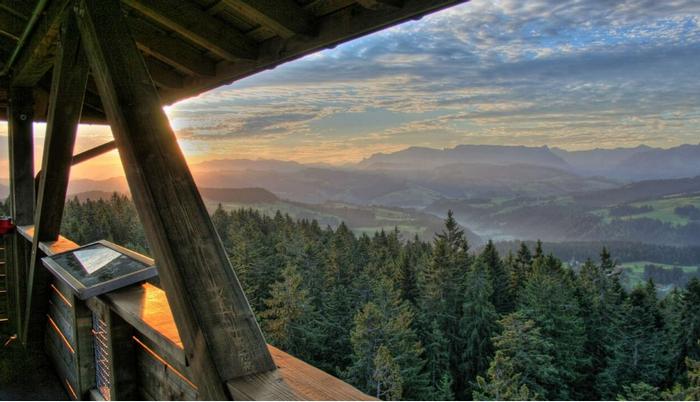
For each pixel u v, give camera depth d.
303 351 24.75
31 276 3.54
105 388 2.44
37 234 3.14
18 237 4.04
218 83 3.08
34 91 4.02
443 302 29.08
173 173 1.32
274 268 33.72
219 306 1.17
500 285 33.81
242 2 1.99
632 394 23.31
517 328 22.50
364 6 1.83
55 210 3.04
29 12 2.54
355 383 22.25
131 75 1.43
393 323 23.73
